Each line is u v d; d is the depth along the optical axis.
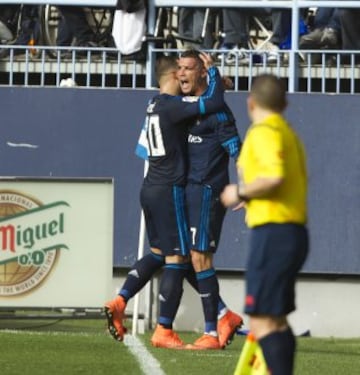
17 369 31.62
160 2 51.62
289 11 53.31
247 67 53.25
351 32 52.66
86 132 50.19
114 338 38.69
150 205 38.41
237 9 53.22
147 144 38.56
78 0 52.09
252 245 24.98
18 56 54.31
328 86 55.41
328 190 49.78
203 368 32.62
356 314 49.72
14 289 42.38
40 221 42.41
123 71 53.41
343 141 49.78
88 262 42.47
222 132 38.03
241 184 25.27
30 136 50.19
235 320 38.84
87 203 42.50
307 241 25.17
